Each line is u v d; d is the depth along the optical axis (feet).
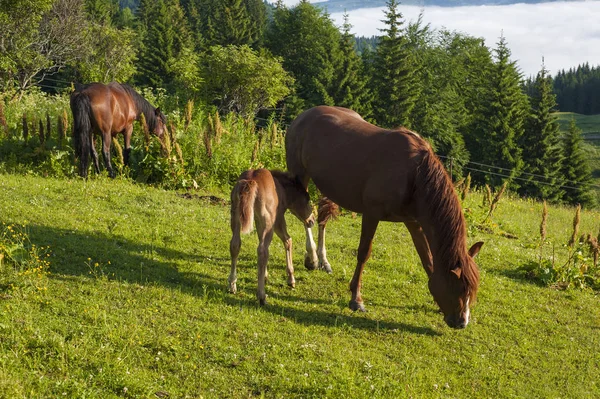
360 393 16.46
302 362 17.87
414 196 21.56
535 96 189.47
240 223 21.54
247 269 26.08
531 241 41.37
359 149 23.56
